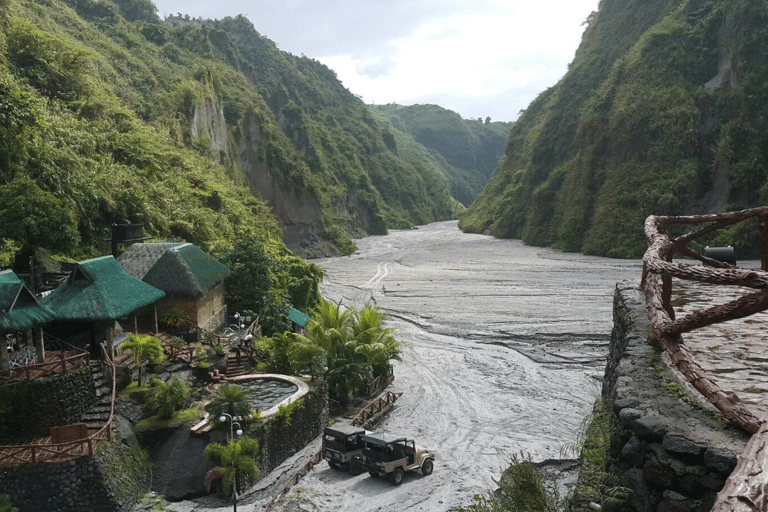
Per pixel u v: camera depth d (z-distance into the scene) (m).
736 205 91.06
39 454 17.23
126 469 18.45
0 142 33.16
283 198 108.56
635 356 7.15
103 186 39.69
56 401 19.17
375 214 166.75
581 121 121.62
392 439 21.50
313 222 111.94
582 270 78.81
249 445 19.42
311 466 22.52
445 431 27.50
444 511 18.39
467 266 87.50
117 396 21.61
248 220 61.91
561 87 146.62
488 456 24.20
